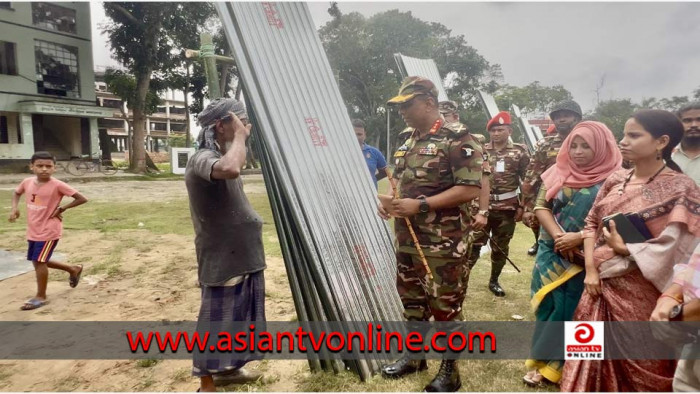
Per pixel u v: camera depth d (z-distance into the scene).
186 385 2.78
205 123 2.42
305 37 3.64
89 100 25.16
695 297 1.57
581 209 2.57
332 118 3.61
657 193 2.14
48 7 23.05
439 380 2.61
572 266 2.59
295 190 2.87
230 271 2.48
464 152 2.48
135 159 24.06
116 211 10.18
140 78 23.41
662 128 2.09
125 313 3.97
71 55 24.25
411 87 2.60
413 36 34.88
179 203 11.70
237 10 2.99
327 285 2.83
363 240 3.37
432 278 2.62
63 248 6.44
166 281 4.90
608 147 2.58
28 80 22.33
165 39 23.62
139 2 21.50
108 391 2.71
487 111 10.51
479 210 3.82
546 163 4.06
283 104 3.07
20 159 21.91
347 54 32.69
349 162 3.60
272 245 6.58
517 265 5.64
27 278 5.06
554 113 3.98
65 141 24.75
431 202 2.50
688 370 1.77
